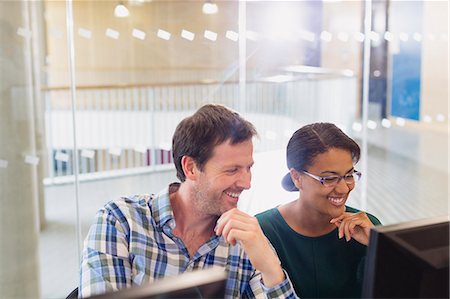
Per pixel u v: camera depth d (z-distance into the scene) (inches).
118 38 245.8
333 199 44.4
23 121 77.8
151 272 37.5
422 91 178.5
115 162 157.8
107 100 177.8
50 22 226.7
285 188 48.6
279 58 189.0
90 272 36.3
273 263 35.4
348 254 44.2
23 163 77.9
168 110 172.9
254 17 194.1
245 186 36.9
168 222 38.3
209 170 36.4
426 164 144.3
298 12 194.9
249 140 37.0
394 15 183.3
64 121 162.6
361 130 169.9
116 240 37.5
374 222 44.9
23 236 78.0
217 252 38.5
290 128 143.6
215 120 36.6
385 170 140.9
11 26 75.1
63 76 227.1
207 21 210.1
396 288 24.1
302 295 43.4
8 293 77.0
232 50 194.4
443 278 24.9
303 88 172.4
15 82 76.3
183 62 226.1
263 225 44.9
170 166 150.5
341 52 193.8
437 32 172.4
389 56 184.9
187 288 20.8
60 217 117.2
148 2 241.6
